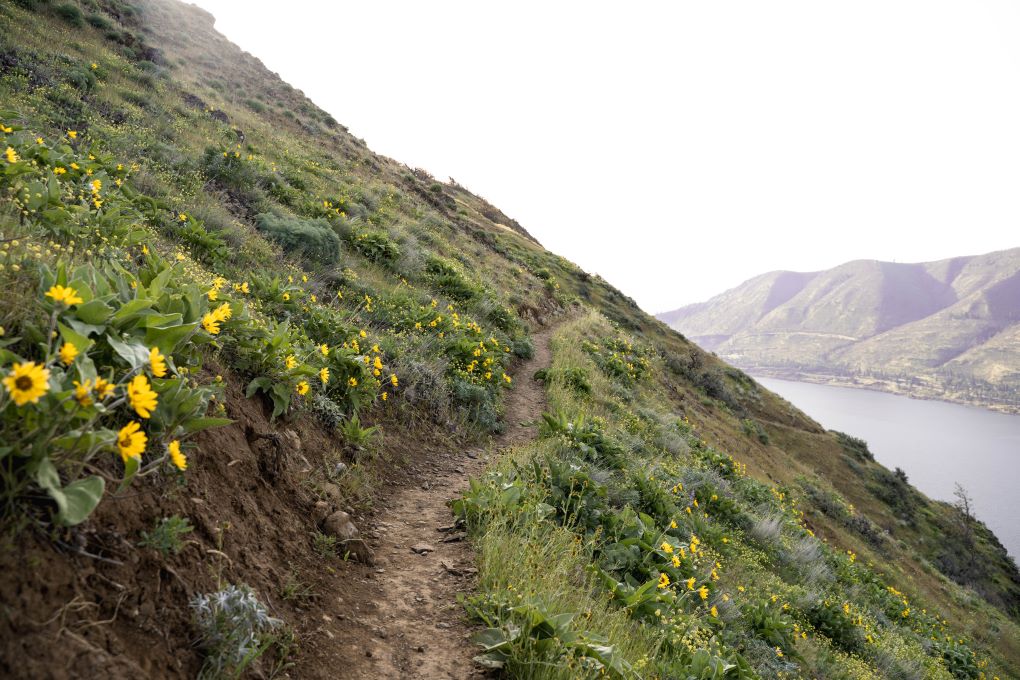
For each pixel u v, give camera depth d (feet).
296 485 13.67
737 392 143.95
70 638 5.80
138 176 31.01
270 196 48.42
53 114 37.78
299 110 122.01
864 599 38.96
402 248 56.95
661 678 12.37
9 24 55.98
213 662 7.28
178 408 8.96
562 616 11.28
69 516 5.89
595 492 20.57
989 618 72.95
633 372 71.31
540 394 43.06
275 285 23.91
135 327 9.04
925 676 29.58
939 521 142.82
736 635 18.71
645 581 17.44
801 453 132.05
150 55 82.33
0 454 5.77
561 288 115.65
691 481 36.04
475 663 10.63
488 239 114.93
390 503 17.75
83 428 6.32
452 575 13.80
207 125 62.69
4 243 10.11
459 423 28.25
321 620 10.39
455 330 39.47
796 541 40.29
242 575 9.36
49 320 8.23
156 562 7.63
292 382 15.31
